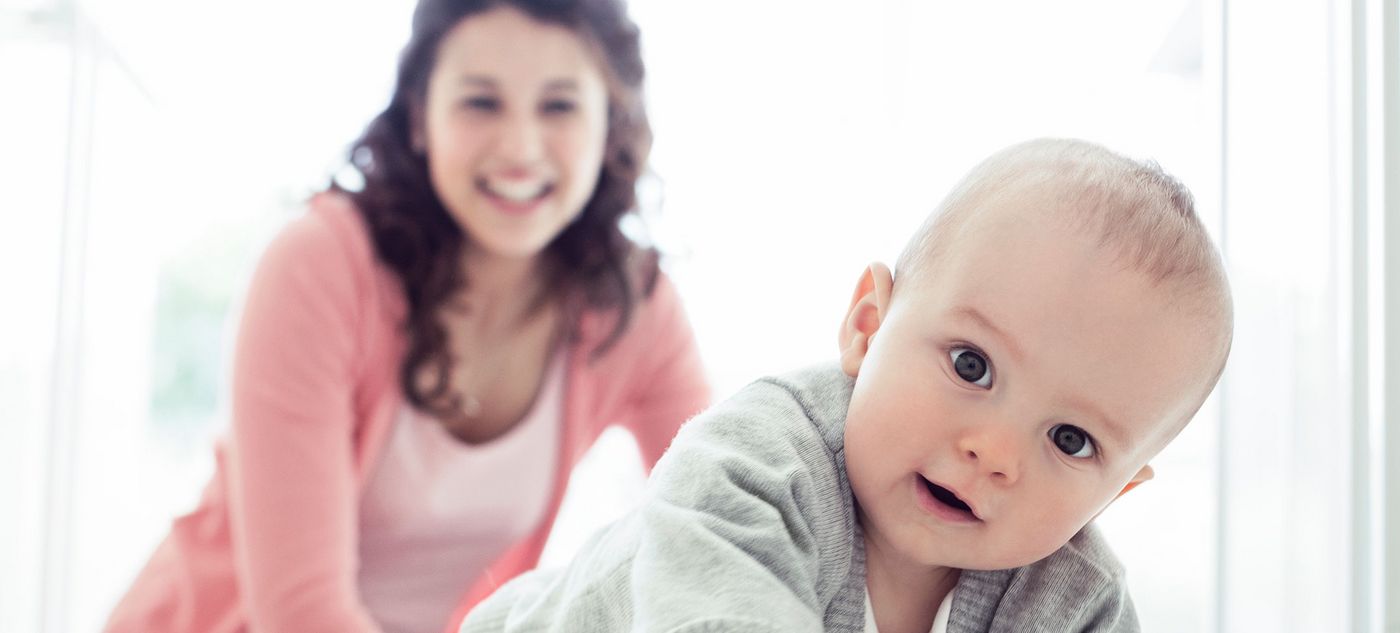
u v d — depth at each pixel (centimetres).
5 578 163
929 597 73
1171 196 65
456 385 133
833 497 66
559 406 141
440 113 127
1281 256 122
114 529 198
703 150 175
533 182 128
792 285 175
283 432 120
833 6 176
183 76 191
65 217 166
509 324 136
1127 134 155
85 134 168
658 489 62
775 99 176
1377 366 111
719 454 62
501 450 136
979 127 169
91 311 177
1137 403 62
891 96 175
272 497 120
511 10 127
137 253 201
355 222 126
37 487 167
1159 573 148
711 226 174
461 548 138
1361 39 113
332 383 123
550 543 174
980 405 62
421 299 127
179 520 129
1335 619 114
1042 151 68
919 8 174
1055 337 61
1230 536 127
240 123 194
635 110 139
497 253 133
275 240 125
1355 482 112
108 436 192
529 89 127
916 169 173
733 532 58
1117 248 62
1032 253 62
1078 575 73
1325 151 117
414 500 134
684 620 52
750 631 51
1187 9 146
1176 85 151
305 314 121
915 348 64
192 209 206
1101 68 158
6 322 164
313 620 120
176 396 225
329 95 181
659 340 147
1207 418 138
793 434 66
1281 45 122
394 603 136
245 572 121
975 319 62
